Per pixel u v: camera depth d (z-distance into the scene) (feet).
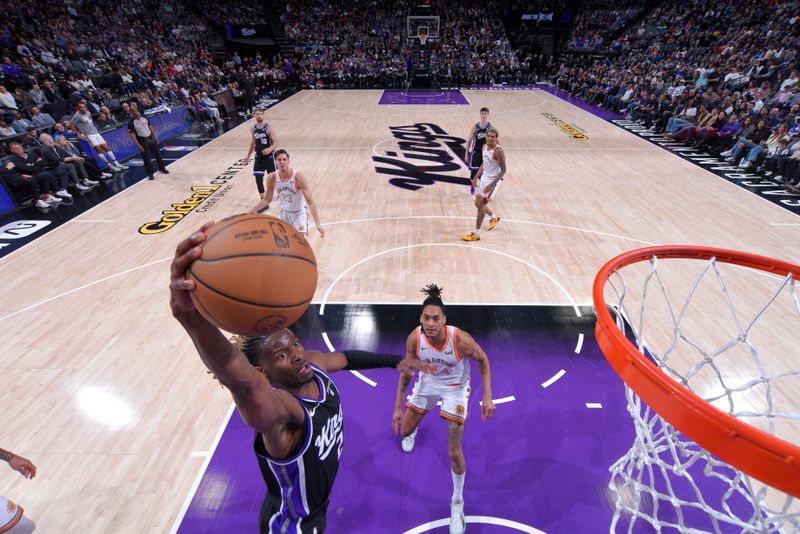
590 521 10.76
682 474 8.43
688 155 39.60
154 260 22.41
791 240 23.82
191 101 51.31
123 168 36.32
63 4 61.82
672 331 16.93
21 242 24.27
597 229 25.30
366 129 49.21
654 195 30.25
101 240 24.48
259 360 5.98
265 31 85.30
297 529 6.66
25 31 51.49
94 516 10.77
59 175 30.17
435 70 84.64
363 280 20.43
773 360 15.49
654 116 48.93
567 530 10.57
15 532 10.02
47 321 17.81
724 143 39.27
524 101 67.62
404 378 10.85
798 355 15.74
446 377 10.68
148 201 29.81
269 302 4.43
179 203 29.45
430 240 24.16
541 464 12.16
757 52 56.34
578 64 81.76
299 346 5.82
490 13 93.91
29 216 27.68
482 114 25.03
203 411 13.75
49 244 24.03
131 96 49.39
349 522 10.73
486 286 19.89
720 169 35.70
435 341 10.13
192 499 11.19
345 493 11.41
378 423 13.46
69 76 46.93
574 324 17.49
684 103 46.96
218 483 11.59
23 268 21.65
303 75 82.07
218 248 4.25
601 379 14.93
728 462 5.30
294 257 4.70
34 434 12.94
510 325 17.43
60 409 13.80
